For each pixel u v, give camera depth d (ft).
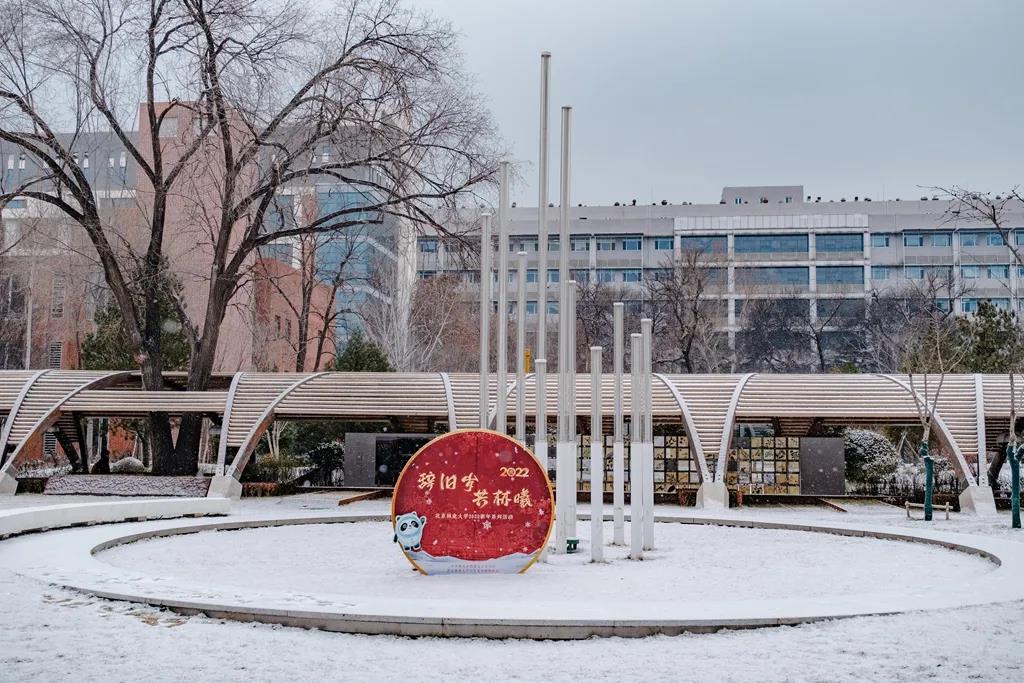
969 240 252.62
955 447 91.20
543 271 55.31
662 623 31.24
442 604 33.83
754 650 28.99
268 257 183.01
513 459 46.70
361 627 31.58
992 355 125.80
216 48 101.40
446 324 178.40
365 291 194.70
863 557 55.47
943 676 26.04
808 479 104.99
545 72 55.57
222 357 173.78
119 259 113.70
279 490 103.45
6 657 28.14
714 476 93.30
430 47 107.04
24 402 104.01
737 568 50.34
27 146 102.06
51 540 56.18
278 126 109.81
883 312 214.07
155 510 75.25
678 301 189.78
